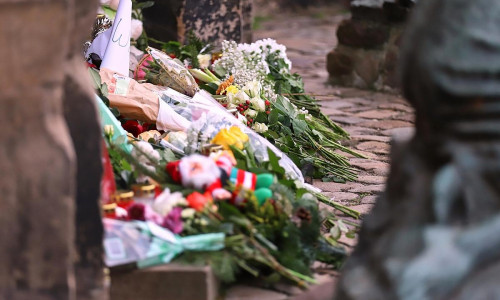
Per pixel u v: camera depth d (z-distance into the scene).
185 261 4.98
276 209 5.45
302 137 8.66
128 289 4.92
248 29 12.20
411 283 3.55
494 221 3.56
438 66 3.61
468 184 3.62
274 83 9.74
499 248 3.56
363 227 4.18
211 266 4.95
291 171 7.14
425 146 3.87
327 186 8.03
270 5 25.11
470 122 3.63
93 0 4.07
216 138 6.55
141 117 7.51
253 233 5.24
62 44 3.74
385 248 3.79
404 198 3.89
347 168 8.51
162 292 4.91
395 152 4.11
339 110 11.78
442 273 3.54
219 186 5.55
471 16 3.57
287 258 5.29
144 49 10.33
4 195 3.80
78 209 4.22
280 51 10.28
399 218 3.84
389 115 11.47
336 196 7.70
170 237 5.02
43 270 3.88
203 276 4.88
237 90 8.75
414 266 3.56
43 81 3.74
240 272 5.38
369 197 7.71
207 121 7.54
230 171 5.78
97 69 8.07
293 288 5.25
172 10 11.52
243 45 9.98
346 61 13.80
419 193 3.79
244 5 12.03
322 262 5.72
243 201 5.45
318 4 25.73
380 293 3.70
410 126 10.79
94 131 4.21
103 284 4.29
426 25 3.71
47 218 3.83
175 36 11.60
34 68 3.71
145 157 6.16
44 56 3.71
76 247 4.24
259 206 5.51
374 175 8.49
